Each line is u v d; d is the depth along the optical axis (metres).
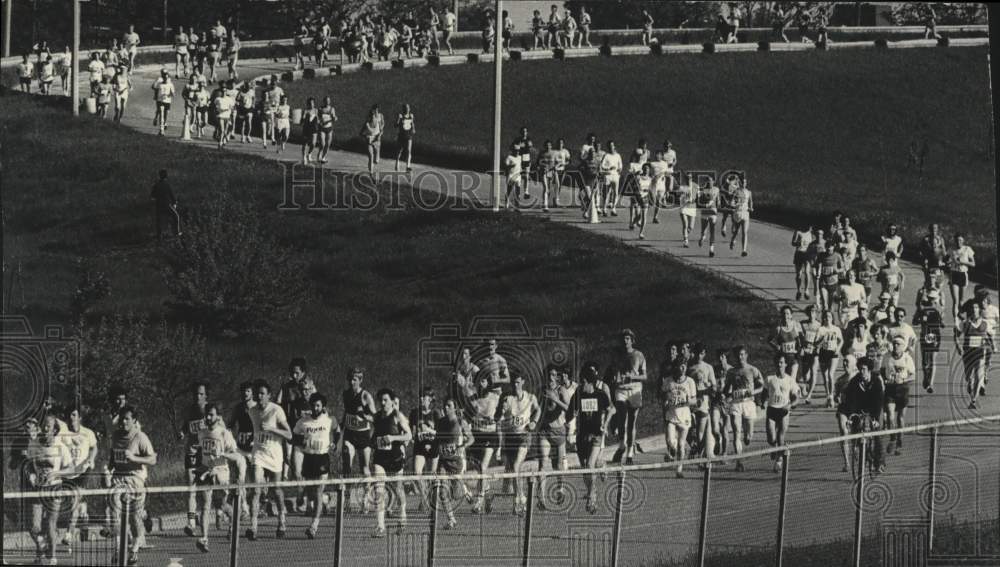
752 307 116.19
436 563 57.34
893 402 80.69
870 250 144.12
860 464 58.09
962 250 109.50
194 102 178.50
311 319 123.69
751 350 105.06
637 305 119.06
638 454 80.00
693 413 75.12
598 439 69.12
